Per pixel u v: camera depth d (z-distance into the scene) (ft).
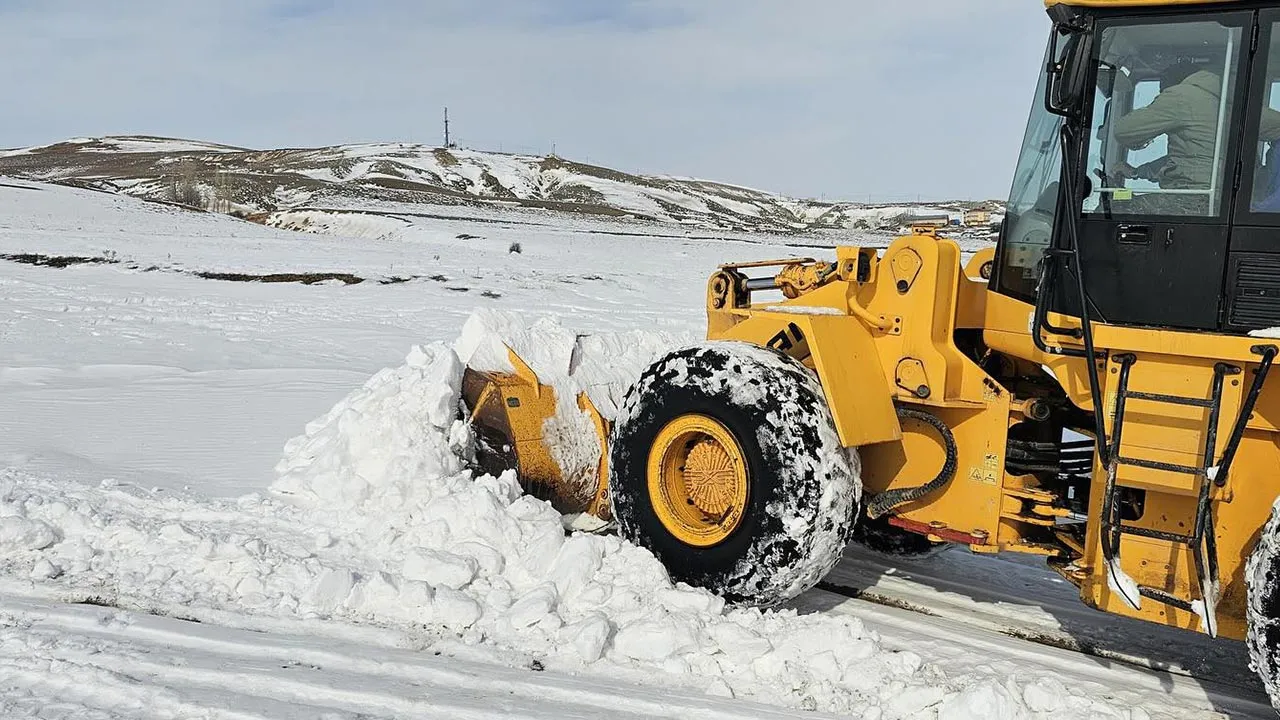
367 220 149.79
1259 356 11.45
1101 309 12.70
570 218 215.51
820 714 12.12
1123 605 12.74
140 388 31.07
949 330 15.21
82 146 509.35
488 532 16.14
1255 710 12.94
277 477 20.95
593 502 18.67
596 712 11.75
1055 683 12.55
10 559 15.79
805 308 16.19
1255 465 11.90
